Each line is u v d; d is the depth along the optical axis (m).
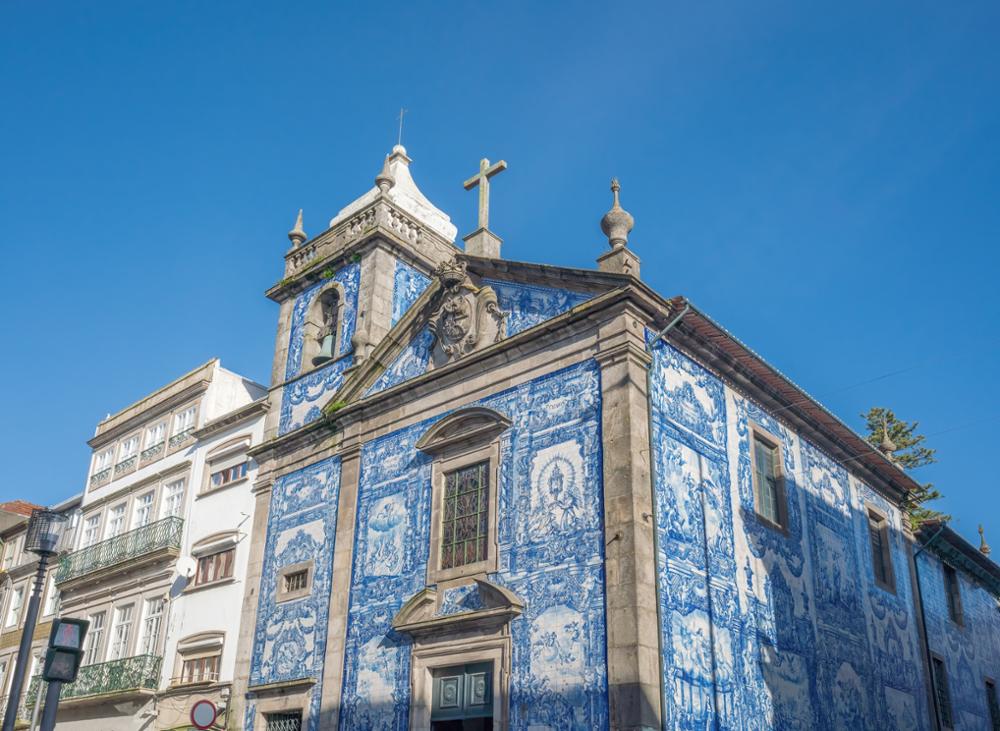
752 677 15.00
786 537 17.41
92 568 25.97
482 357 16.92
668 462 14.91
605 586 13.58
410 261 22.48
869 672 18.58
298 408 21.61
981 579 26.41
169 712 20.72
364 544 17.77
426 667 15.45
